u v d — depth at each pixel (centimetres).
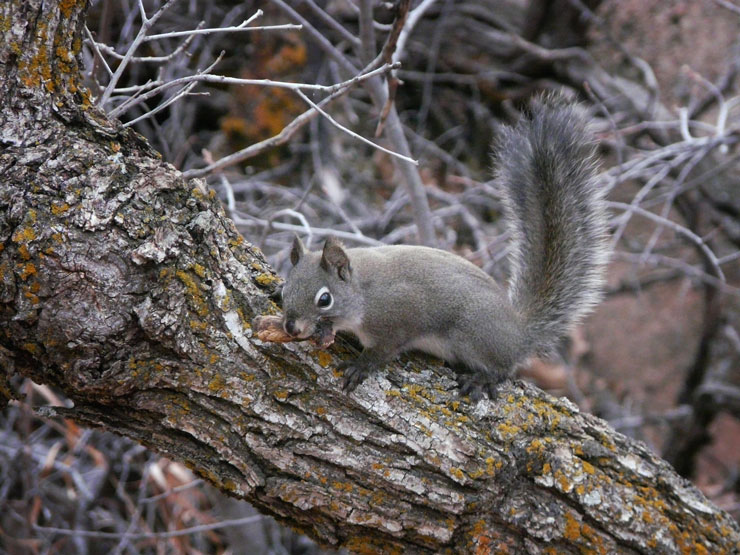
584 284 972
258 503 708
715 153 1650
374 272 831
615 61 1938
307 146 1670
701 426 1598
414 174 1105
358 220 1518
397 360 785
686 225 1712
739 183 1667
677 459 1641
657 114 1662
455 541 730
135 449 1400
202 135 1700
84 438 1294
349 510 702
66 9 642
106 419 686
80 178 631
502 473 729
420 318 839
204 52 1530
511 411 759
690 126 1662
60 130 640
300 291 756
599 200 980
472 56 1925
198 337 681
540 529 738
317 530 716
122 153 666
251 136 1667
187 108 1656
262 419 691
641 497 777
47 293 617
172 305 652
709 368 1875
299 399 703
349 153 1734
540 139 976
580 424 786
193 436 684
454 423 735
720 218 1653
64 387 664
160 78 868
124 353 650
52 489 1415
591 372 1981
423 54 1938
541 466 745
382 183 1720
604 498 756
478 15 1944
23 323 622
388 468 707
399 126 1091
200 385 679
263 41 1686
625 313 2105
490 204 1645
